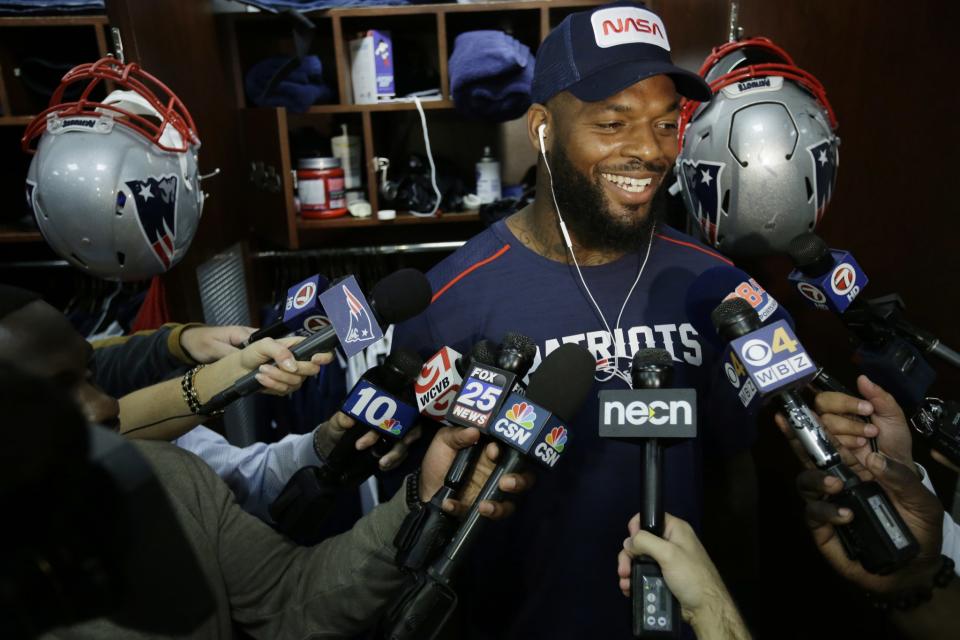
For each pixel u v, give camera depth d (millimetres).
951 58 1256
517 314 1127
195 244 1794
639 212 1090
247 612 907
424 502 865
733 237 1321
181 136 1341
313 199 2234
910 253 1380
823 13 1468
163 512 358
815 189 1257
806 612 1831
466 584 1230
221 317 1997
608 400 795
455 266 1189
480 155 2566
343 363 1977
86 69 1252
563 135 1079
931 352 935
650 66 1004
